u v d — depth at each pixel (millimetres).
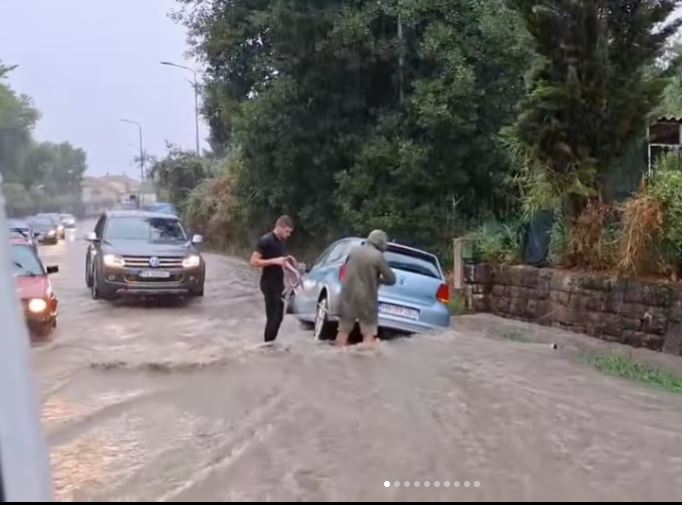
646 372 8602
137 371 7898
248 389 7031
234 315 13414
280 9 18766
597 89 11656
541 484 4453
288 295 11492
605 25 11672
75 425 5809
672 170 11461
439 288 10758
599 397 7090
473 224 17875
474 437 5504
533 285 12859
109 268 14578
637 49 11875
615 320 10914
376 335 9766
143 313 13555
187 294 15297
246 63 21828
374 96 19953
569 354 9539
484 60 17188
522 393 7055
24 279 10688
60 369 7996
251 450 5141
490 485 4422
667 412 6539
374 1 18391
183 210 41281
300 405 6441
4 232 2400
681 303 9867
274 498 4188
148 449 5184
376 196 18516
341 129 20031
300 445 5262
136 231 16000
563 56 11773
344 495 4223
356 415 6121
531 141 12203
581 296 11648
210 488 4379
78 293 16531
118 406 6410
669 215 10492
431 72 18531
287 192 21969
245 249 31578
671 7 11617
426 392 6984
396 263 11117
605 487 4422
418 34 18422
